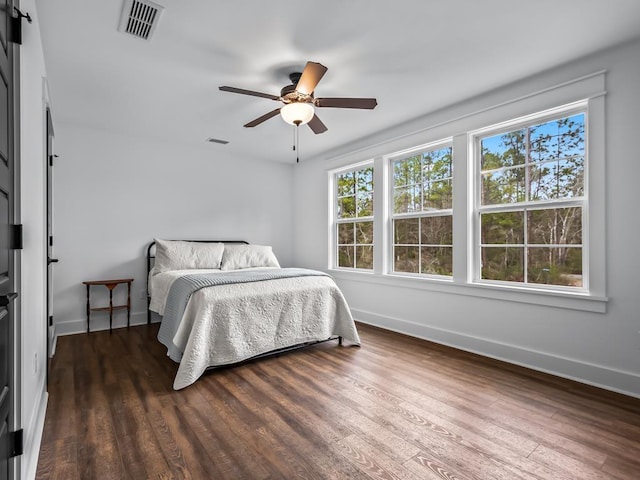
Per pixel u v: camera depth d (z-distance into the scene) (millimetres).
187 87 2889
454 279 3326
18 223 1377
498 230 3078
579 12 1961
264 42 2248
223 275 3137
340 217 4840
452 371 2719
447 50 2354
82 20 2016
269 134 4152
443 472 1546
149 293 4176
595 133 2430
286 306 3047
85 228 3916
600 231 2412
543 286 2783
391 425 1931
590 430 1883
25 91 1553
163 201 4441
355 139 4340
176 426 1910
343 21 2039
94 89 2920
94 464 1580
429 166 3680
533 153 2873
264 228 5332
